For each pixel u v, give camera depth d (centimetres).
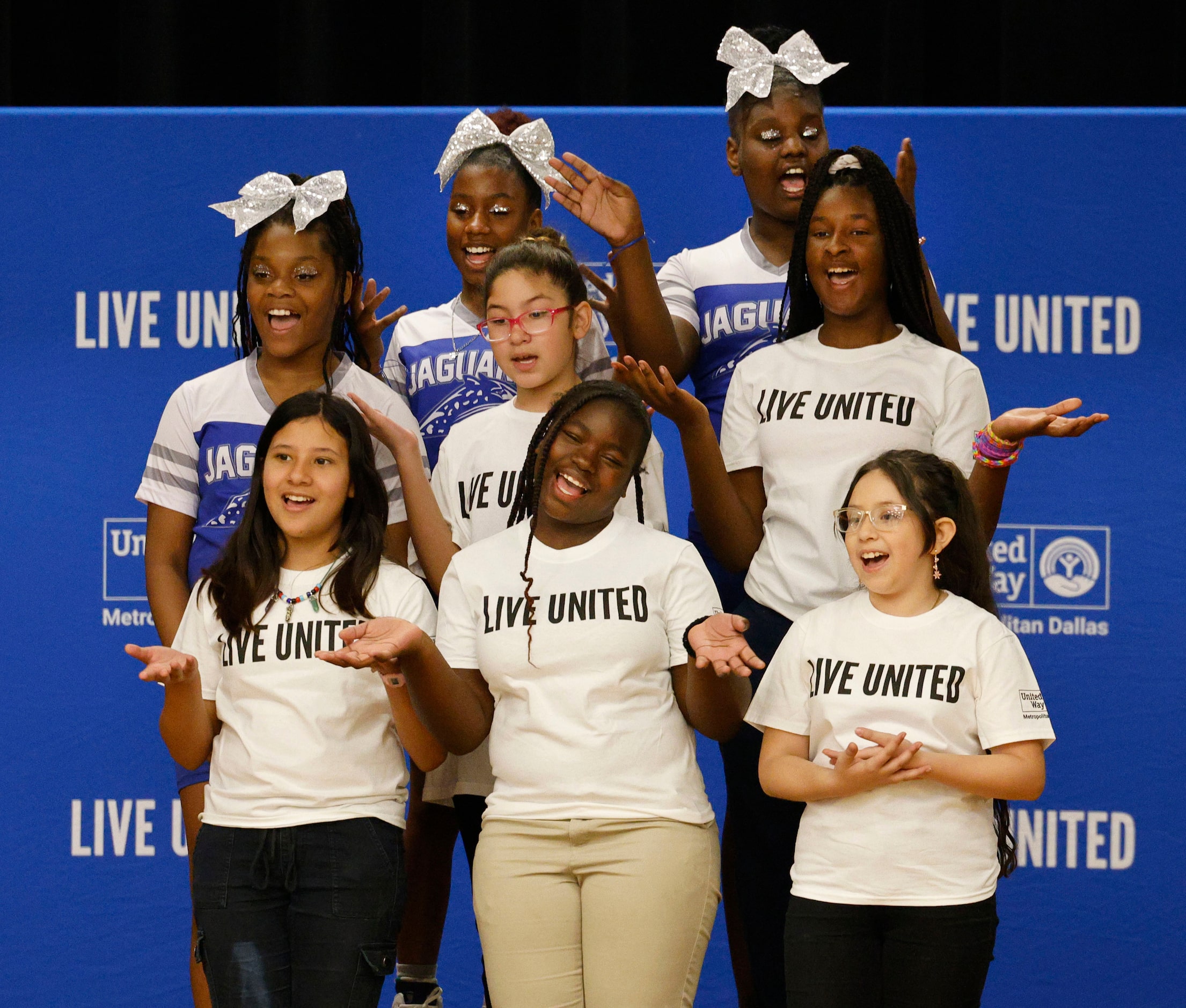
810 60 930
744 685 688
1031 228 973
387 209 998
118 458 982
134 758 967
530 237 830
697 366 954
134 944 962
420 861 910
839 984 654
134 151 987
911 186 876
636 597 698
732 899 867
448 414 930
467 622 725
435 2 1120
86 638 973
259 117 991
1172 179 966
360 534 750
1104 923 944
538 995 670
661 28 1147
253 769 707
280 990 694
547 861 677
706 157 991
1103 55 1109
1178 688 953
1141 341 967
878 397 772
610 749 678
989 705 672
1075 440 962
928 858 655
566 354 807
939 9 1162
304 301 844
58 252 983
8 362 982
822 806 677
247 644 727
